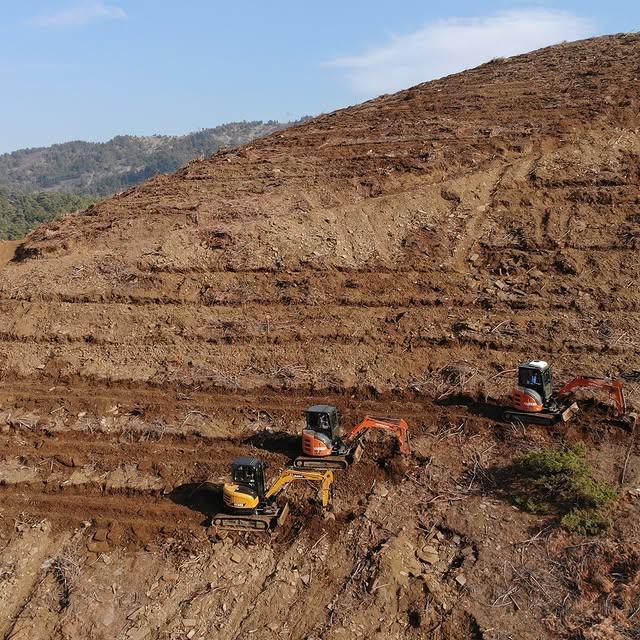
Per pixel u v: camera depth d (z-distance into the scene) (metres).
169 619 9.06
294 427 11.92
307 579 9.34
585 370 12.18
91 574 9.84
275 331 13.83
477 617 8.38
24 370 13.80
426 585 8.91
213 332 14.05
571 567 8.78
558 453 10.24
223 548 9.95
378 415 11.92
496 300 13.90
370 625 8.55
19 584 9.84
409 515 10.06
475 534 9.56
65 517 10.77
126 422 12.33
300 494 10.60
